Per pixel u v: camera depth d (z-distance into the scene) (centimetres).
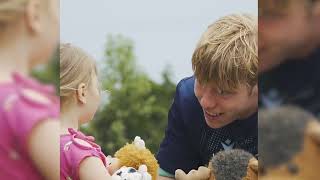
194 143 220
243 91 206
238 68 203
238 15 203
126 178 205
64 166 195
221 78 206
